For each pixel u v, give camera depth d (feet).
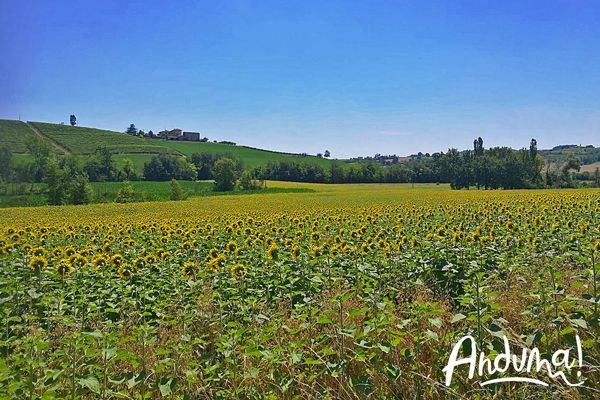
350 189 298.35
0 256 40.09
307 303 25.02
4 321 24.09
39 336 22.54
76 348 18.61
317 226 58.59
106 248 42.11
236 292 28.04
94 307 26.21
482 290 21.81
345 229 52.29
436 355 19.69
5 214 149.18
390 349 18.84
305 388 18.56
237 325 22.17
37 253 35.58
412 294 29.43
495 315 22.15
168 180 385.09
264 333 21.91
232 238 49.78
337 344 20.80
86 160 380.99
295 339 22.35
